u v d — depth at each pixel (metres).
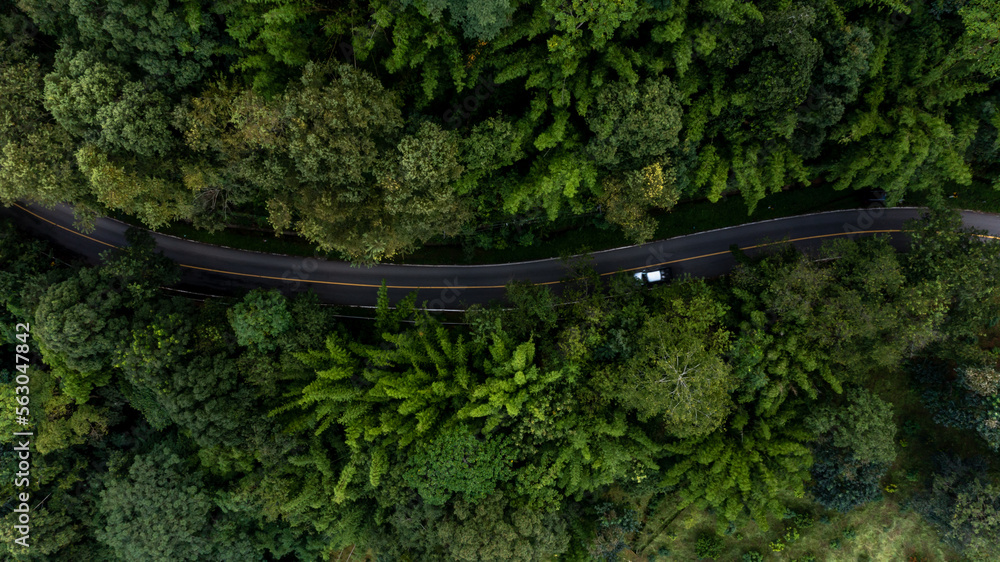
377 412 33.31
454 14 21.72
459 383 31.75
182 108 24.23
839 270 32.41
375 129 24.20
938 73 27.09
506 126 26.30
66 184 26.20
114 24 22.47
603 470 33.16
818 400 33.34
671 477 33.66
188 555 34.59
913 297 29.98
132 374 31.50
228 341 33.06
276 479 33.75
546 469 32.06
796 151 30.17
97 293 31.00
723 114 28.08
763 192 29.92
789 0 24.69
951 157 28.69
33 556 34.38
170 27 22.86
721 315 32.59
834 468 34.59
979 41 25.80
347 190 25.45
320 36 25.67
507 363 31.02
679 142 28.34
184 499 33.59
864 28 25.33
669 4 22.98
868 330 29.97
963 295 30.45
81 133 24.95
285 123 23.86
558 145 28.64
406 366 33.94
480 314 33.59
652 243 39.56
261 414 32.97
